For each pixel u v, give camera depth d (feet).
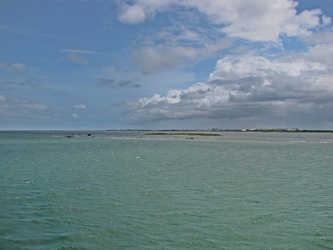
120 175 131.64
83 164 165.99
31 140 427.33
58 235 62.90
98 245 58.70
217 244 59.57
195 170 149.18
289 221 72.49
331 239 62.44
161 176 130.52
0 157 199.00
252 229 67.31
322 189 107.04
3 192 98.68
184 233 64.69
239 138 535.60
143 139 477.77
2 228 66.59
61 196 93.50
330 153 247.91
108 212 78.23
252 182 118.93
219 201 89.61
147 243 59.77
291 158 208.95
